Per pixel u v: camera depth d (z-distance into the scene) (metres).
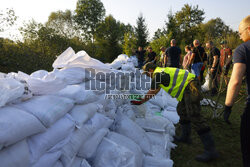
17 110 1.08
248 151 1.36
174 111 3.20
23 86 1.23
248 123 1.35
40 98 1.34
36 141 1.12
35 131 1.08
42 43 9.93
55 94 1.53
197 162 1.97
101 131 1.68
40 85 1.45
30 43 9.28
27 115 1.08
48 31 10.45
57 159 1.23
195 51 4.82
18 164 0.95
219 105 3.87
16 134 0.95
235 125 2.93
